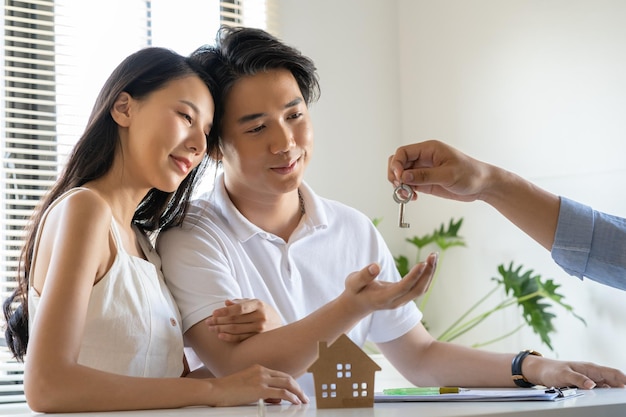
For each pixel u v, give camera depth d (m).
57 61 2.58
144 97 1.38
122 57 2.65
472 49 2.76
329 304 1.28
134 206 1.42
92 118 1.40
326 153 2.87
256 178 1.58
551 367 1.42
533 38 2.57
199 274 1.48
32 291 1.28
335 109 2.90
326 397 1.03
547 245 1.43
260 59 1.54
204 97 1.43
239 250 1.62
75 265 1.18
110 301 1.29
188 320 1.46
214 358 1.40
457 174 1.34
